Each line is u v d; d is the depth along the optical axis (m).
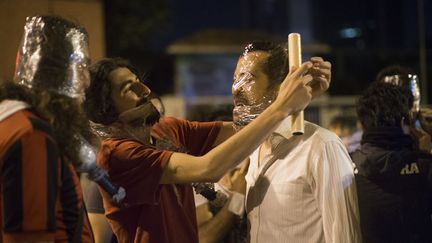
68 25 1.93
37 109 1.81
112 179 2.17
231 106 3.96
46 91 1.85
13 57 4.43
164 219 2.25
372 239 2.58
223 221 2.71
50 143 1.73
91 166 1.91
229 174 2.78
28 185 1.67
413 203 2.57
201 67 17.47
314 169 2.18
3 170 1.70
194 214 2.43
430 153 2.69
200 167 2.04
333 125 7.57
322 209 2.16
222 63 17.48
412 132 2.98
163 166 2.10
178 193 2.34
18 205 1.67
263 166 2.33
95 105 2.24
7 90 1.84
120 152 2.16
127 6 14.69
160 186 2.21
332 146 2.19
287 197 2.23
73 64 1.92
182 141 2.55
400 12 16.31
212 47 17.17
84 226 1.93
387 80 3.37
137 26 14.92
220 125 2.60
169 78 17.97
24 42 1.94
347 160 2.24
